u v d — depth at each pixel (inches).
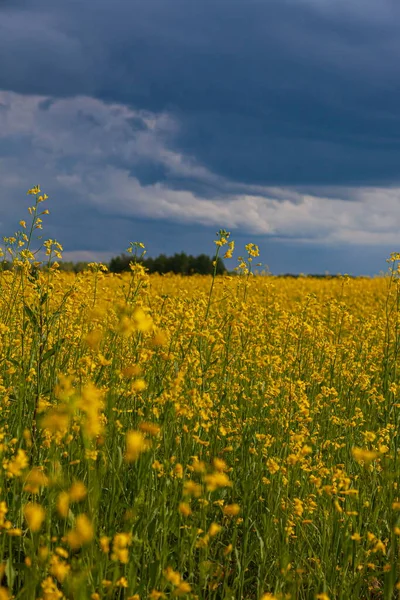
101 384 198.5
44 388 195.6
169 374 203.3
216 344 228.7
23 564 127.0
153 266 1235.9
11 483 152.6
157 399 161.9
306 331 271.9
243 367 267.3
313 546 172.9
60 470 146.3
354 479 187.8
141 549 142.3
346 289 743.7
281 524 162.2
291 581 139.6
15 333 249.3
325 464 207.6
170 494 161.5
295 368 264.7
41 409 152.0
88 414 109.8
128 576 124.0
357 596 143.9
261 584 149.3
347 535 147.1
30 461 160.7
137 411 186.1
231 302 296.5
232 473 191.3
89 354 235.6
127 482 175.0
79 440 157.5
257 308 351.9
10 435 175.8
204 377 211.6
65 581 108.9
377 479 193.2
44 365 219.8
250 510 169.3
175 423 186.7
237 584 152.3
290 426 208.5
